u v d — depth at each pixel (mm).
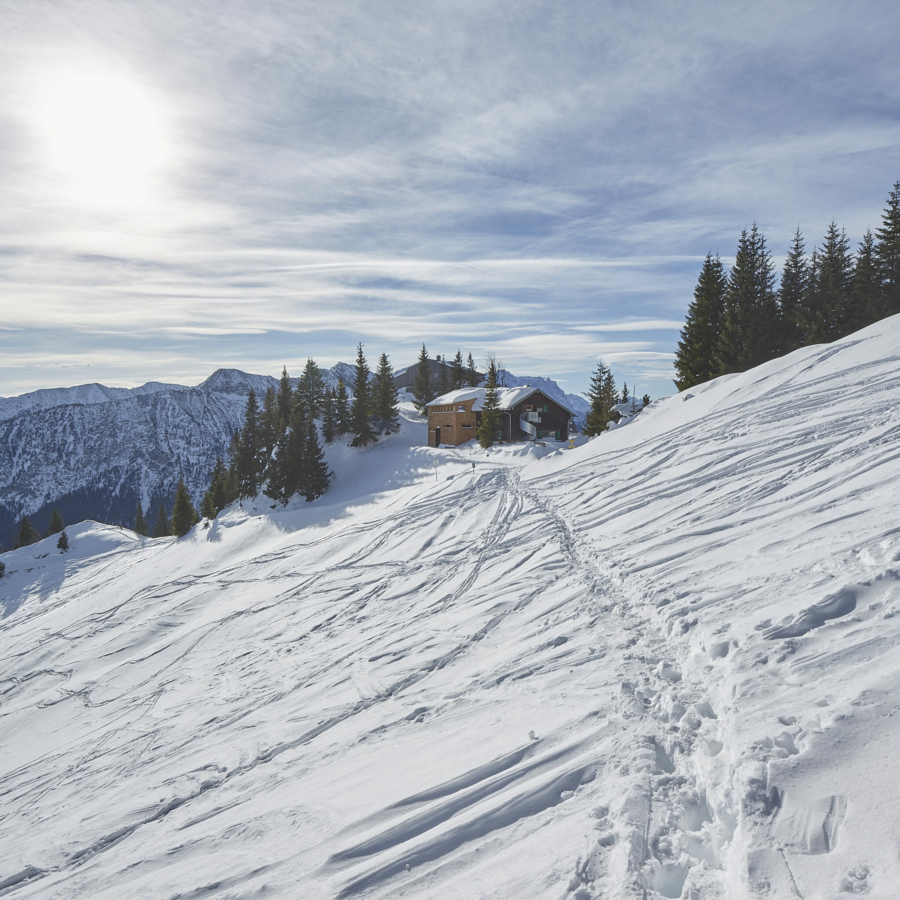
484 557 20266
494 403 59125
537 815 5000
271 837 6672
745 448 18688
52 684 26438
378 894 4699
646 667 7500
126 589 39906
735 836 3756
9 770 18344
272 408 89312
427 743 7844
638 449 27594
